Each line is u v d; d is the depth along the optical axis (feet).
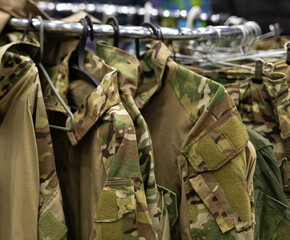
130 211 2.01
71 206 2.47
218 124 2.21
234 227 2.23
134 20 4.87
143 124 2.15
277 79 2.77
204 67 3.92
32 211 2.03
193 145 2.28
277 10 5.35
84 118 2.21
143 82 2.56
